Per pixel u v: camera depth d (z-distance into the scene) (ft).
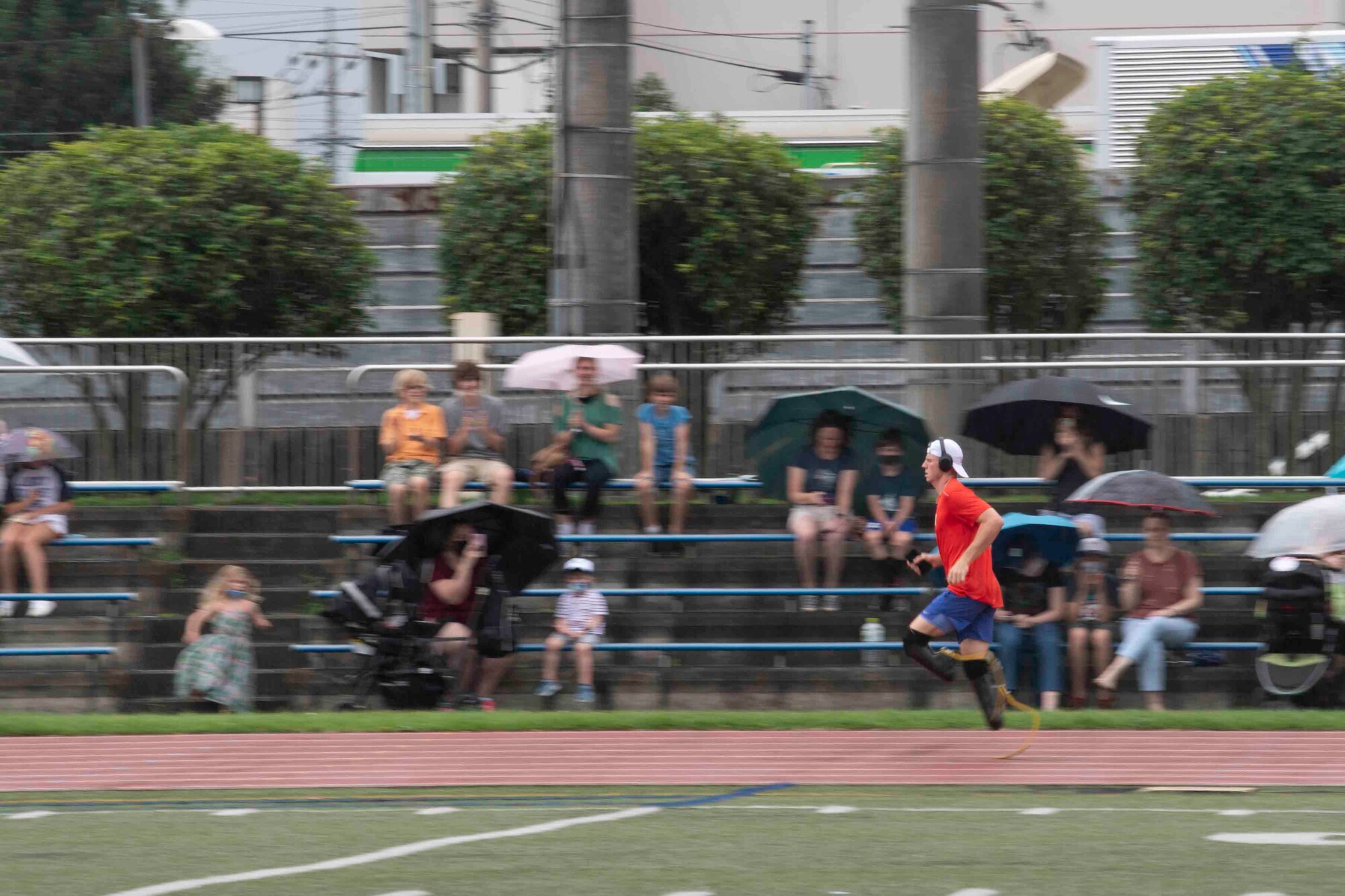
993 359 151.84
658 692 140.97
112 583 150.10
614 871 68.74
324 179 216.54
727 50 428.97
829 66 424.87
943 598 107.04
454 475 144.25
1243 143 204.13
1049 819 83.82
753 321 218.79
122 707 140.26
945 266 150.51
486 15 371.56
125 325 200.34
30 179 209.36
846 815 85.87
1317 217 202.90
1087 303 225.35
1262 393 149.48
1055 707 131.23
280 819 86.53
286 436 156.76
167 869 70.13
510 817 86.33
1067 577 133.49
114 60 448.65
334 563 149.79
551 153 214.28
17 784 103.81
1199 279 208.23
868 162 229.66
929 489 150.92
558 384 148.25
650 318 221.05
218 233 203.62
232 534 153.48
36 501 146.92
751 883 65.82
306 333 213.25
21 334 207.00
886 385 150.20
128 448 154.61
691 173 211.00
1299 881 65.62
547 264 211.82
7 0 452.76
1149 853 72.49
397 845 76.28
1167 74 256.32
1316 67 248.52
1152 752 110.32
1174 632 132.87
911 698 140.15
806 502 145.07
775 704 140.87
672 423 148.97
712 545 149.18
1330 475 148.46
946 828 80.53
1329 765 105.19
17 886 66.28
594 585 146.92
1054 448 145.07
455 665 134.51
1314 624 128.67
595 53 152.66
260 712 141.59
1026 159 217.97
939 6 148.77
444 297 222.07
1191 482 149.07
